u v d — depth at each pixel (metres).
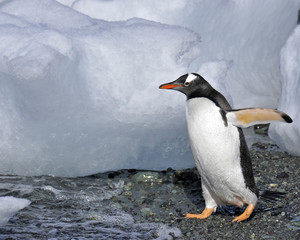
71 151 26.59
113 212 21.23
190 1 34.44
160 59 29.59
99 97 27.92
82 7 34.75
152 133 27.83
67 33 29.75
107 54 28.95
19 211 20.91
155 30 30.78
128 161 27.34
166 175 25.80
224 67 30.53
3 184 23.89
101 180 25.23
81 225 19.70
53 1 32.88
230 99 29.55
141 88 28.73
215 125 18.36
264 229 18.81
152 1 34.47
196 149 19.12
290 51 29.78
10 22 30.11
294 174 24.11
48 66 26.38
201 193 23.30
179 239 18.53
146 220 20.42
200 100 18.75
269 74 31.88
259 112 18.05
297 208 20.33
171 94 28.48
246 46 32.56
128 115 27.92
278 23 32.25
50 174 26.03
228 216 20.48
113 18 34.34
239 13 33.25
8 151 25.64
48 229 19.16
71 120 26.94
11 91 26.41
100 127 27.34
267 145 28.56
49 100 26.67
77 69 28.03
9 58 27.31
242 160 19.09
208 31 33.00
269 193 20.47
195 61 31.72
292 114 27.55
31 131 26.27
